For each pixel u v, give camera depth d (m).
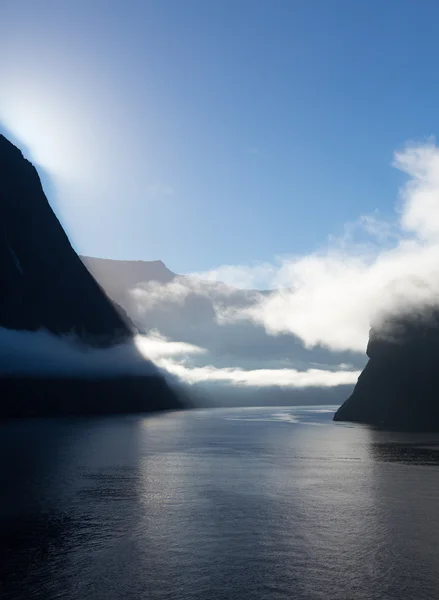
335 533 34.59
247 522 37.09
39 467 60.50
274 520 37.50
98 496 45.03
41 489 47.81
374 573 28.05
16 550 31.44
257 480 52.31
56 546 32.12
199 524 36.59
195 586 26.44
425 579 27.27
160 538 33.56
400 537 33.72
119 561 29.67
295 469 59.16
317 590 26.02
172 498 44.25
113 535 34.19
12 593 25.62
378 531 34.97
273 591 25.91
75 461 65.56
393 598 25.17
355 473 56.12
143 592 25.75
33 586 26.42
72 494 45.75
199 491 47.00
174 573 28.03
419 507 40.94
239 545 32.28
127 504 42.22
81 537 33.81
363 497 44.44
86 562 29.56
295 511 39.91
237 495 45.47
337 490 47.25
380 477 53.66
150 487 48.78
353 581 27.05
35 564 29.23
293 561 29.67
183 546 32.09
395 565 29.11
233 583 26.78
